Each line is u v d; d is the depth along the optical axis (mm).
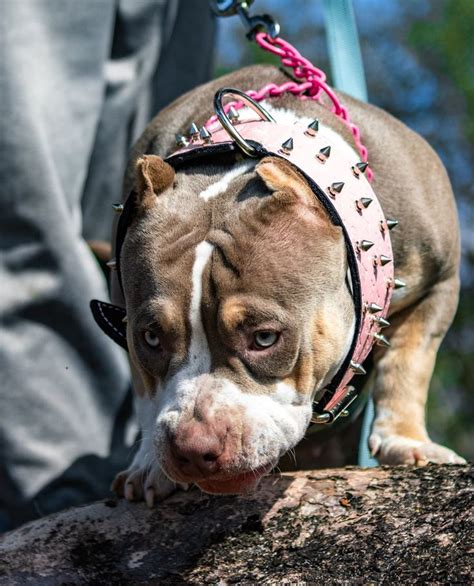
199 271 1318
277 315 1310
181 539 1329
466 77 4469
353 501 1316
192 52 2057
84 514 1378
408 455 1500
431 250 1555
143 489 1394
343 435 1742
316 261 1335
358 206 1383
